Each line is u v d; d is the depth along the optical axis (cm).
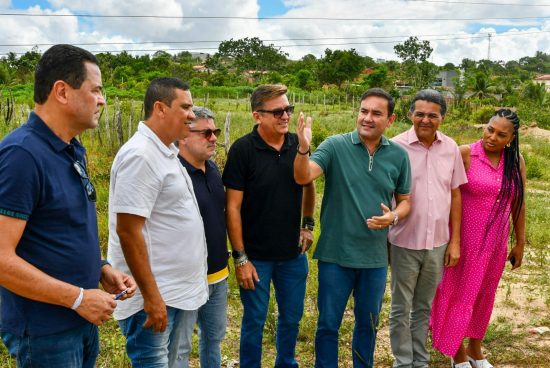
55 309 218
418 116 369
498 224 394
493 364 429
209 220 326
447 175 378
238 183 349
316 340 381
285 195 353
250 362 369
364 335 379
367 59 12375
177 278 288
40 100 215
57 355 223
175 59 14462
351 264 360
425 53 8050
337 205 362
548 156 2098
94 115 221
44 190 208
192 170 319
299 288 376
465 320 397
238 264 351
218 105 4178
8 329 218
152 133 274
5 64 5162
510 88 7288
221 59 12775
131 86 5472
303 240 379
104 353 406
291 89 6056
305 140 326
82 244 223
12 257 197
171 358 306
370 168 358
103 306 213
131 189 262
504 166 393
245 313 366
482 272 394
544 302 557
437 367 427
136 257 265
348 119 3031
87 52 220
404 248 379
